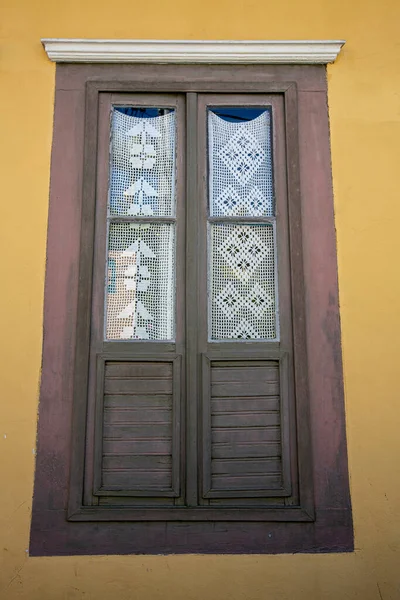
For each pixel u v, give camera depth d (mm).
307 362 2980
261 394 2969
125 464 2889
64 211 3080
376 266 3084
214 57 3223
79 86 3219
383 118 3238
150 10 3309
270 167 3232
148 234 3146
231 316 3062
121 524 2816
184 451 2902
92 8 3303
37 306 2984
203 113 3230
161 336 3035
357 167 3180
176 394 2938
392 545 2840
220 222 3143
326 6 3355
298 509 2844
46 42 3189
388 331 3023
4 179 3098
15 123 3160
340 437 2922
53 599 2744
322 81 3270
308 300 3041
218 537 2820
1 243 3031
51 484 2836
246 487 2881
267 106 3266
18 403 2896
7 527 2801
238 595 2771
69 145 3152
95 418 2904
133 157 3215
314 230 3109
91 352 2973
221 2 3334
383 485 2889
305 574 2803
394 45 3320
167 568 2785
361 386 2969
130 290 3076
